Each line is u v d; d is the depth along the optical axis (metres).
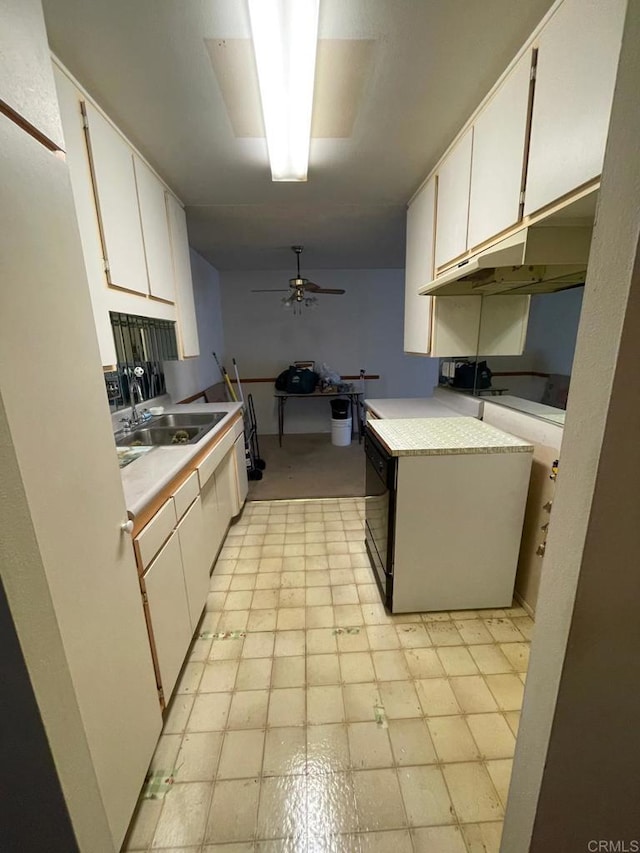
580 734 0.68
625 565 0.59
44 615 0.69
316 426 5.54
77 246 0.85
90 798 0.81
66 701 0.74
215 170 2.06
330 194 2.45
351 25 1.14
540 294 1.85
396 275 5.18
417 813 1.08
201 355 4.19
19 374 0.66
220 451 2.29
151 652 1.21
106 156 1.51
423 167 2.11
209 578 2.03
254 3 1.00
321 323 5.27
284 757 1.23
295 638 1.74
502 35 1.21
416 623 1.82
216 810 1.10
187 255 2.65
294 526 2.83
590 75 1.01
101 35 1.14
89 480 0.88
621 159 0.49
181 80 1.34
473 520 1.77
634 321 0.49
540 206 1.25
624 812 0.74
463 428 2.02
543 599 0.69
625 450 0.54
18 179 0.67
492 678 1.52
